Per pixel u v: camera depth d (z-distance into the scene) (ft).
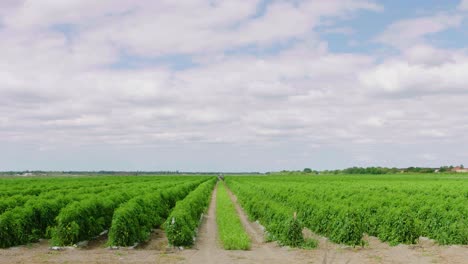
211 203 158.51
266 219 86.94
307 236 76.48
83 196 89.86
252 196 120.67
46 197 93.76
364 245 65.00
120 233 63.16
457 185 181.16
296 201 104.42
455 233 66.64
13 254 56.80
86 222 68.49
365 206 85.76
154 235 79.15
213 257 55.42
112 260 52.95
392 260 53.78
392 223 68.95
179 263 51.29
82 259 53.52
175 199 128.57
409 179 314.14
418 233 66.28
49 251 59.62
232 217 98.17
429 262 52.49
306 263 51.52
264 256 56.29
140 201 83.66
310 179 335.06
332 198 115.55
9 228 62.64
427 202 93.71
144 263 51.26
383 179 317.83
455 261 53.06
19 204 84.53
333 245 66.03
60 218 63.82
